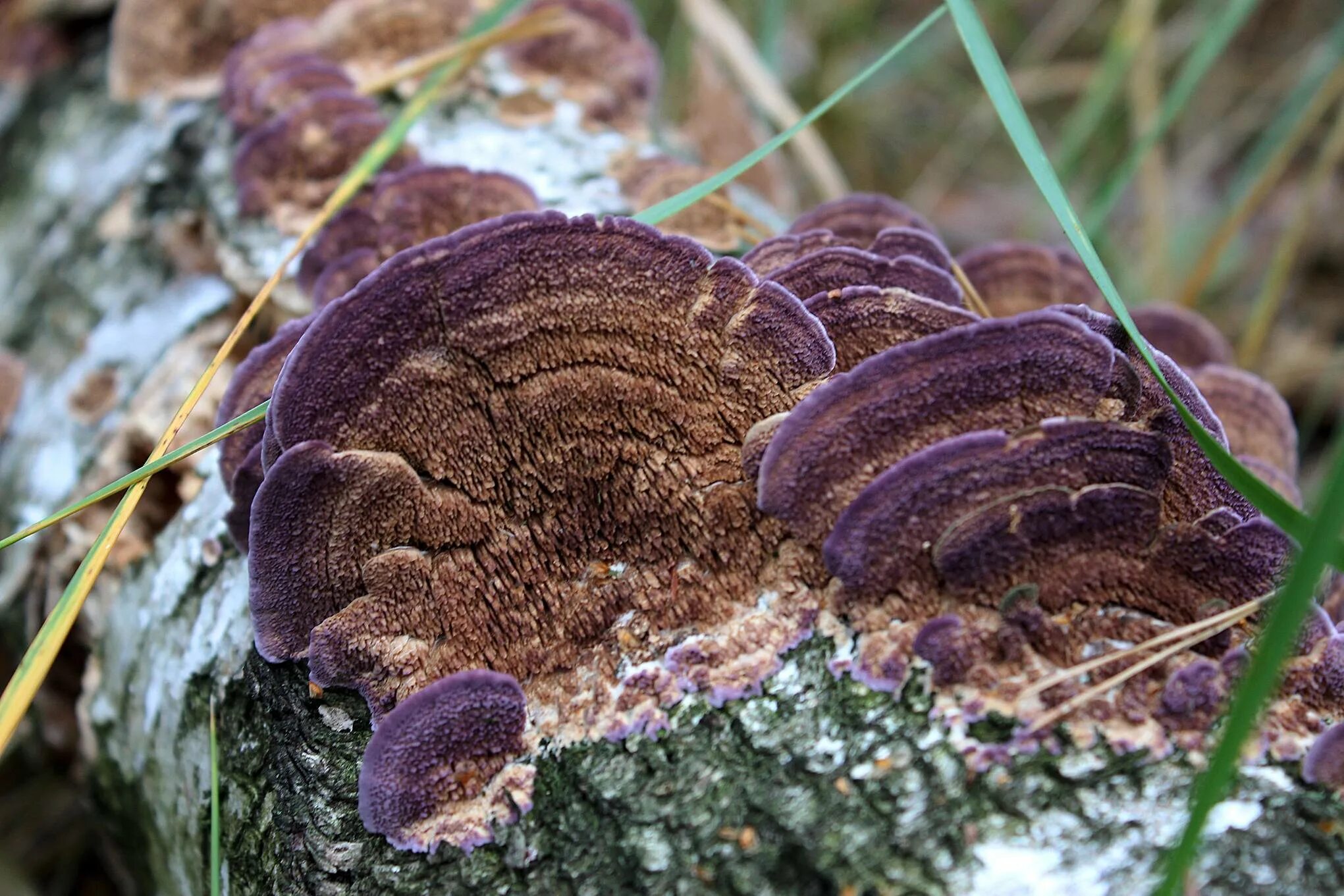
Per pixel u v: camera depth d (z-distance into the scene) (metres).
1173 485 0.34
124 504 0.35
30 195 0.54
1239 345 0.68
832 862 0.33
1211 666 0.33
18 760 0.51
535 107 0.44
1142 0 0.59
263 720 0.36
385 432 0.34
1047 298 0.41
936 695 0.34
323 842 0.35
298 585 0.35
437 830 0.34
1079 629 0.34
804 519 0.34
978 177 0.85
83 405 0.44
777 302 0.34
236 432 0.36
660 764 0.34
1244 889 0.33
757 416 0.35
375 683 0.35
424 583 0.35
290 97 0.43
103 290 0.46
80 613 0.42
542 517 0.35
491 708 0.34
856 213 0.40
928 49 0.85
